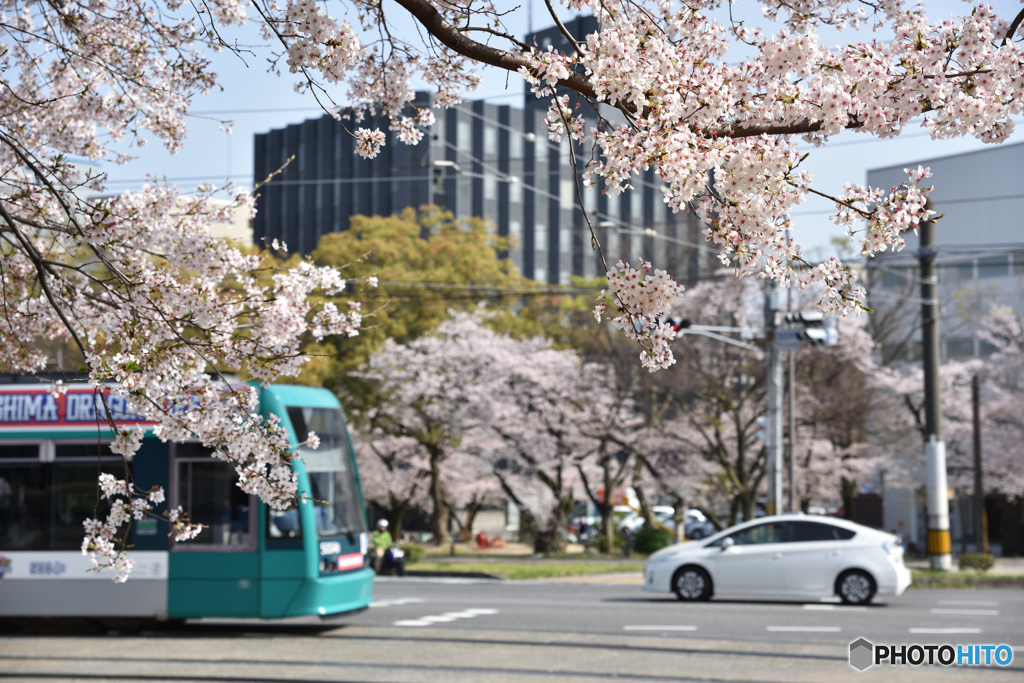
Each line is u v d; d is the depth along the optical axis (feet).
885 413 117.19
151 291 19.08
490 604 60.29
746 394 104.88
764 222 14.89
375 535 93.86
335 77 17.01
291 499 19.53
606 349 119.44
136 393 18.81
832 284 14.96
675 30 15.46
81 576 45.68
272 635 46.32
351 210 218.38
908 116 14.37
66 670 36.32
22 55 22.38
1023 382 124.26
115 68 22.22
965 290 140.36
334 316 21.83
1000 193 145.89
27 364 21.81
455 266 144.87
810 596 60.59
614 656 38.27
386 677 34.06
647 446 115.03
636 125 14.84
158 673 35.53
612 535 127.95
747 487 106.52
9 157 21.52
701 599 60.29
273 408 45.32
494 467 131.95
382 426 134.10
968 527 146.82
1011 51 14.28
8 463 46.80
